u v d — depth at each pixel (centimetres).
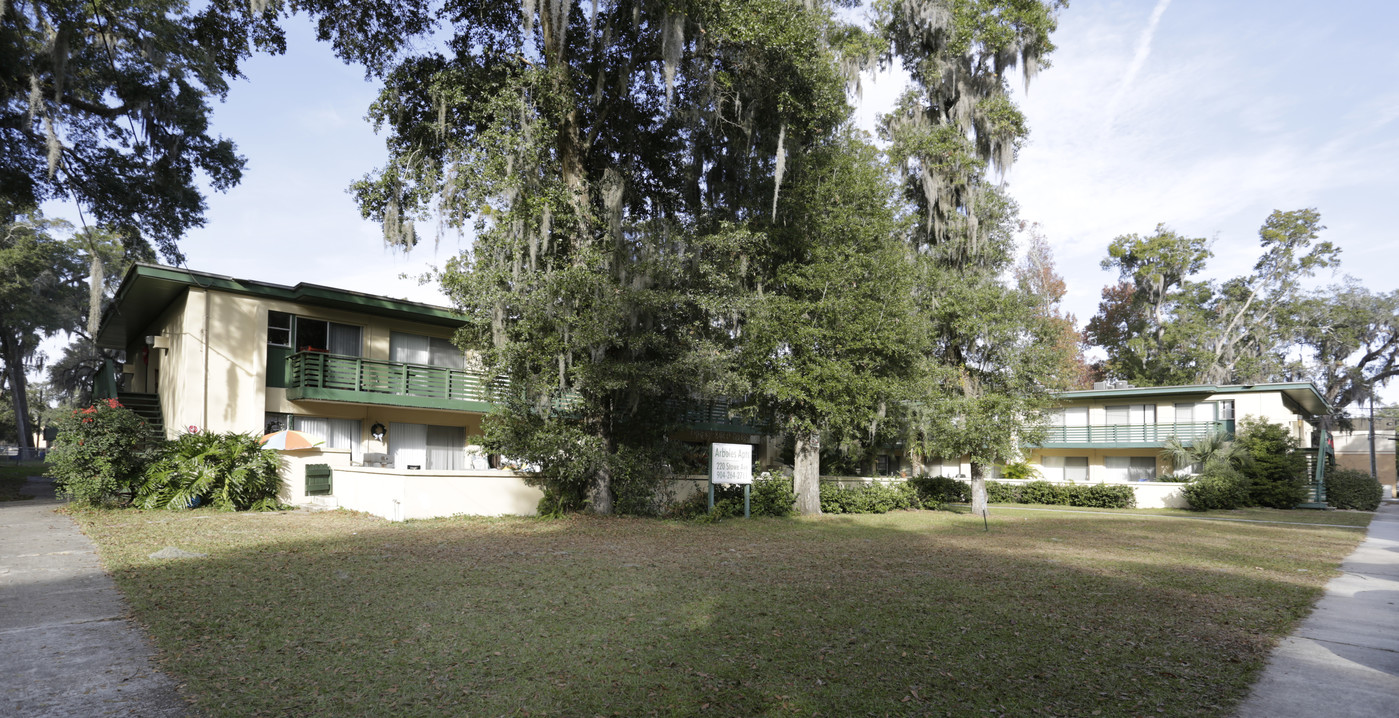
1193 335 4769
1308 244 5031
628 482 1931
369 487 1747
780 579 988
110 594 792
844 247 2022
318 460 1920
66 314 4519
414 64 1872
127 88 2223
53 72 2020
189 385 1848
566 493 1858
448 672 553
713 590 893
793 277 2000
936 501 2909
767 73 1741
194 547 1128
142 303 2123
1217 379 4869
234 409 1912
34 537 1196
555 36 1792
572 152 1909
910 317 2097
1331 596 960
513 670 561
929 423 2342
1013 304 2352
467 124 1905
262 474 1731
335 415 2122
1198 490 3027
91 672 538
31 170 2364
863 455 3278
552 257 1758
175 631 650
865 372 2038
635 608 782
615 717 470
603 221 1875
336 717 460
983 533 1800
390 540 1302
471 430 2442
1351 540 1791
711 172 2088
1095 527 2067
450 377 2281
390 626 685
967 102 2639
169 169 2377
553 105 1730
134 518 1487
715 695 513
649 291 1702
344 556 1098
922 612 790
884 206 2141
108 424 1628
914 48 2700
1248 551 1484
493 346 1742
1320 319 5219
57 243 4316
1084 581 1027
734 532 1647
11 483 2508
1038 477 3897
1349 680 576
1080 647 658
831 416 1991
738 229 1889
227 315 1927
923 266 2384
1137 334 5294
